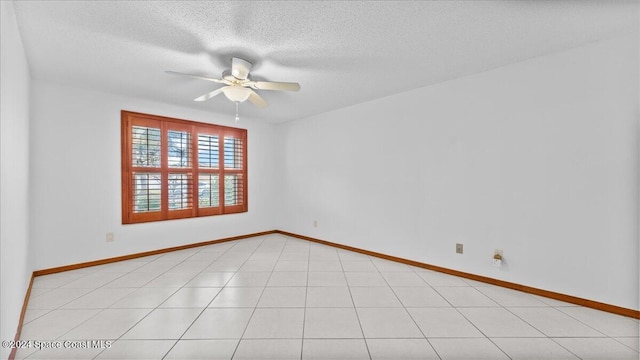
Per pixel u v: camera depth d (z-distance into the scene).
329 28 2.01
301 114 4.67
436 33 2.10
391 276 3.04
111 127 3.47
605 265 2.21
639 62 2.08
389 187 3.65
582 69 2.29
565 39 2.20
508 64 2.66
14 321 1.76
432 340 1.83
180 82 3.09
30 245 2.77
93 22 1.92
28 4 1.71
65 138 3.13
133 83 3.12
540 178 2.50
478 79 2.86
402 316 2.15
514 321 2.07
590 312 2.20
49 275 2.98
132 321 2.05
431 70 2.79
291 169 5.16
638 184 2.09
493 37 2.16
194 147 4.28
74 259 3.19
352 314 2.18
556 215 2.43
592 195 2.26
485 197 2.83
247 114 4.67
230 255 3.87
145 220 3.76
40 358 1.64
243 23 1.94
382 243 3.74
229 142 4.76
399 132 3.53
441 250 3.16
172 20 1.90
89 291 2.59
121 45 2.25
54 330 1.92
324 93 3.52
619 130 2.15
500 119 2.72
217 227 4.61
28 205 2.65
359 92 3.48
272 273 3.13
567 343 1.80
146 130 3.76
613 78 2.17
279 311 2.22
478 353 1.70
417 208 3.37
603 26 2.01
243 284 2.79
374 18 1.89
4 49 1.50
